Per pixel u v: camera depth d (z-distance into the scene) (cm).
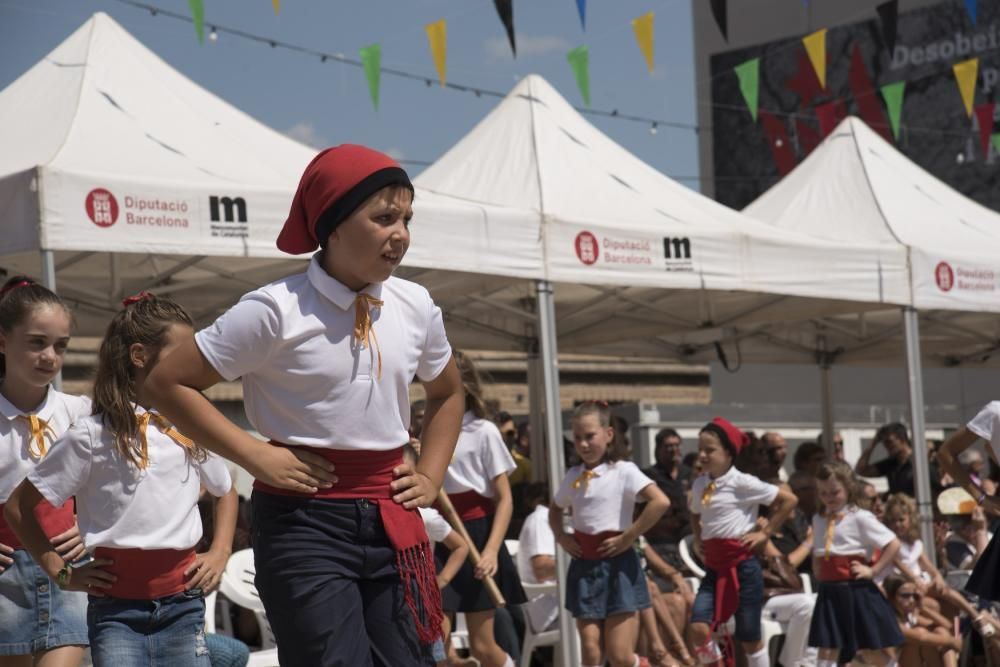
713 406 1358
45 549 342
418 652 268
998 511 525
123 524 340
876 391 1709
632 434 1272
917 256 816
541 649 757
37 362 371
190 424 254
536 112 760
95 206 528
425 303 275
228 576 614
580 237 671
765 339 1116
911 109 1725
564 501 618
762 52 1844
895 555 673
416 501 269
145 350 339
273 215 572
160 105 629
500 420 925
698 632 667
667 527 833
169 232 545
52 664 378
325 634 256
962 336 1160
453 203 633
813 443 907
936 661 750
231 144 623
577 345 1009
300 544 259
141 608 342
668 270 700
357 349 259
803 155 1806
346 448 261
